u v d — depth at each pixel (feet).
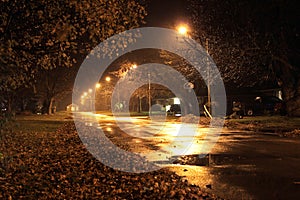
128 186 32.30
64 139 75.51
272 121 104.94
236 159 45.85
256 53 104.63
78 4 31.55
